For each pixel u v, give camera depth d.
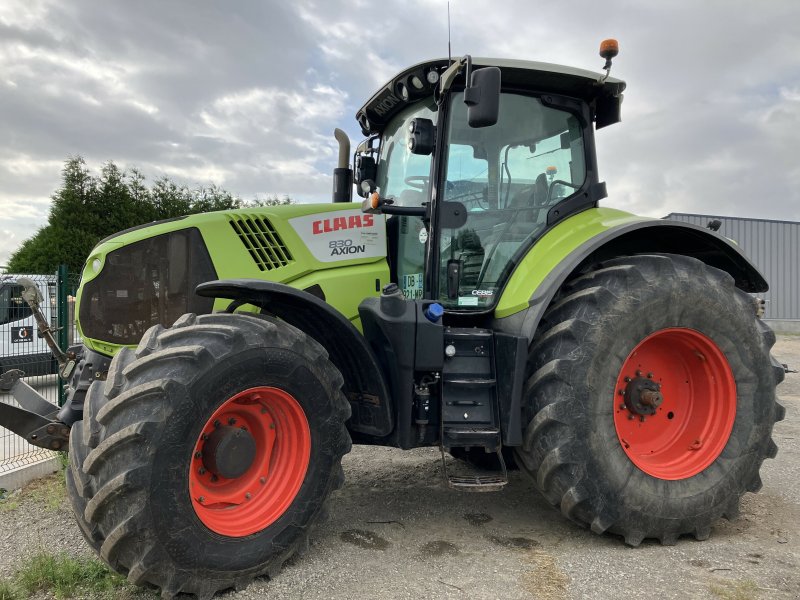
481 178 3.49
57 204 23.12
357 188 4.31
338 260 3.58
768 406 3.45
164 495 2.37
